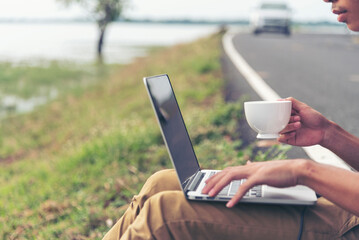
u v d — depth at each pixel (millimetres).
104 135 6387
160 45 45375
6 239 3287
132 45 46500
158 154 4516
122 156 4707
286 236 1403
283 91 7172
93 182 4184
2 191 5258
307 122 1873
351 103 6191
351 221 1415
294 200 1420
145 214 1428
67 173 4902
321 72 9594
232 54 13859
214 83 8195
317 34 28750
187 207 1430
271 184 1357
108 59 29609
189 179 1662
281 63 11430
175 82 9570
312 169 1326
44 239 3100
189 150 1935
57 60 29219
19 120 13086
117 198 3596
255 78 8562
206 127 5074
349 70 9969
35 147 9883
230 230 1414
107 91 13750
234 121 5141
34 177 5695
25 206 4102
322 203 1513
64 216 3545
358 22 1485
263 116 1629
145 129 5543
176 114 1943
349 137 1856
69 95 15719
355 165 1853
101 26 35750
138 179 3896
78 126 9844
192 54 15805
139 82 13289
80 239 2980
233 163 3352
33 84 20000
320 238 1407
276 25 23750
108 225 3078
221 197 1427
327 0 1547
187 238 1422
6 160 9227
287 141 1924
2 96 17453
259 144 4234
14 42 55562
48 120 12297
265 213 1429
